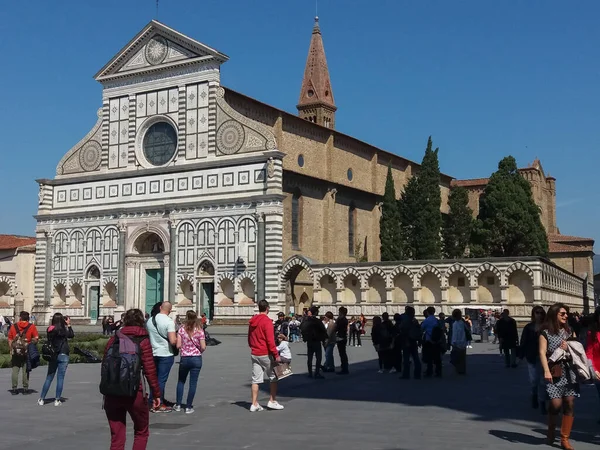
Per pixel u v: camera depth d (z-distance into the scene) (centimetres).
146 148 9025
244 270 8181
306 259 8312
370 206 10700
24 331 2967
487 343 6594
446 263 7869
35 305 9456
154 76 8975
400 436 1948
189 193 8575
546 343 1856
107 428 2139
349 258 10075
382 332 3816
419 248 9800
